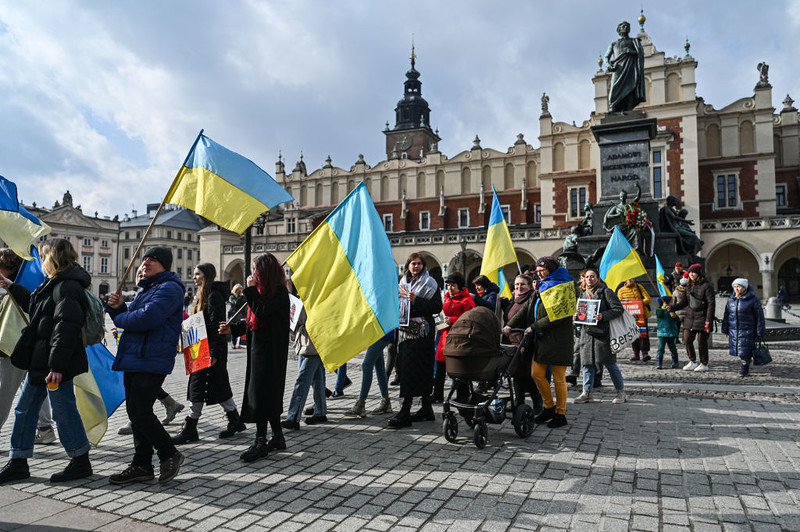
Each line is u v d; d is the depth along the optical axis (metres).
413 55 76.12
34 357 4.34
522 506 3.77
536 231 42.25
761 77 41.97
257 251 53.12
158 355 4.30
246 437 5.76
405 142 70.69
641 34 42.62
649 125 16.06
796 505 3.74
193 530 3.44
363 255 5.24
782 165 44.94
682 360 11.59
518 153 52.16
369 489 4.13
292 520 3.59
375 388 8.81
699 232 39.06
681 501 3.83
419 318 6.08
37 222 5.08
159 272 4.55
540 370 6.10
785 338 15.29
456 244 44.34
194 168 5.39
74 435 4.42
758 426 5.85
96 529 3.46
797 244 40.12
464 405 5.26
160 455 4.32
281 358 5.07
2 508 3.81
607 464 4.66
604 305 7.08
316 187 60.19
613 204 16.12
